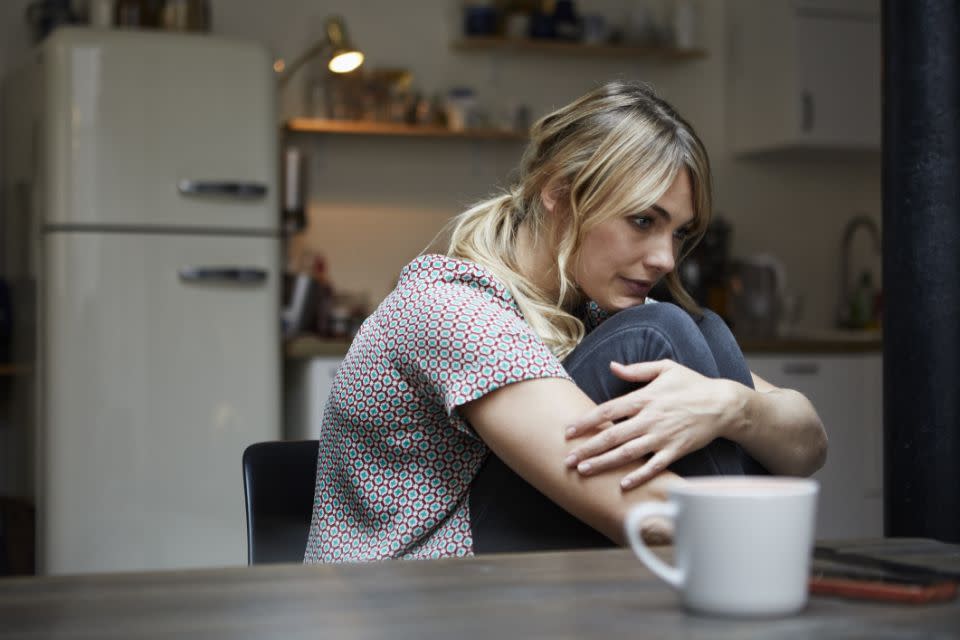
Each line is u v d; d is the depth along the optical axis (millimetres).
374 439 1311
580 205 1358
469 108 4680
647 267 1360
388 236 4770
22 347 3932
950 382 1734
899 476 1782
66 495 3582
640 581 794
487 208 1467
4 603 736
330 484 1377
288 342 3895
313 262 4574
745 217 5168
